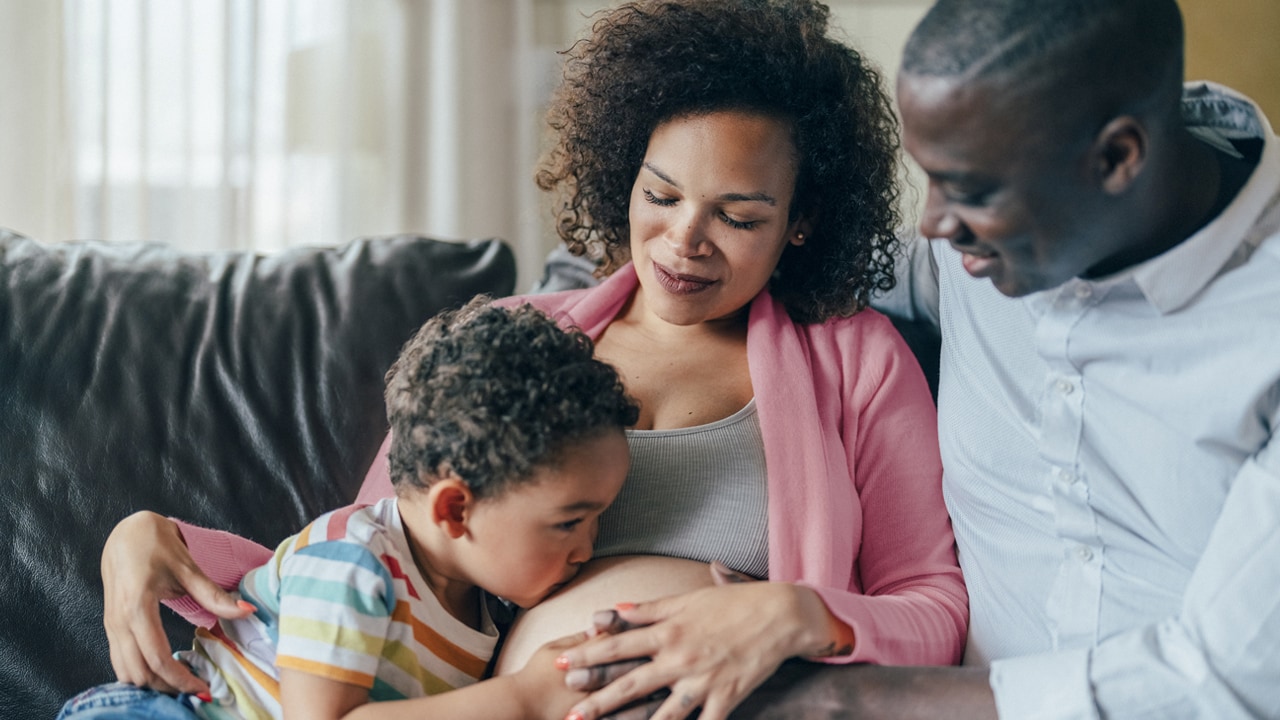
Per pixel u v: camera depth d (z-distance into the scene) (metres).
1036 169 0.82
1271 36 2.02
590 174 1.40
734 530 1.16
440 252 1.62
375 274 1.56
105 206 2.45
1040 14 0.79
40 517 1.36
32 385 1.41
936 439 1.28
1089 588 1.03
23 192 2.37
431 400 1.01
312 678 0.98
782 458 1.18
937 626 1.12
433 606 1.07
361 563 1.01
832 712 0.96
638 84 1.23
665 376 1.26
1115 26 0.78
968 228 0.87
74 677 1.33
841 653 1.03
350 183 2.74
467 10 2.77
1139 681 0.87
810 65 1.22
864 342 1.32
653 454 1.18
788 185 1.22
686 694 0.94
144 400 1.42
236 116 2.54
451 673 1.08
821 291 1.33
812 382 1.26
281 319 1.50
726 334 1.33
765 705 0.97
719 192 1.17
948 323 1.24
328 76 2.71
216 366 1.45
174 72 2.51
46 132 2.38
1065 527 1.04
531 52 2.85
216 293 1.51
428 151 2.81
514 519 1.01
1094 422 1.00
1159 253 0.92
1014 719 0.90
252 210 2.58
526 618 1.10
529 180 2.87
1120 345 0.96
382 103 2.79
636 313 1.36
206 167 2.55
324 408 1.46
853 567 1.28
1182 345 0.92
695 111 1.19
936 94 0.82
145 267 1.53
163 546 1.12
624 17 1.33
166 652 1.06
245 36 2.53
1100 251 0.89
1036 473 1.08
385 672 1.03
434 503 1.01
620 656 0.96
